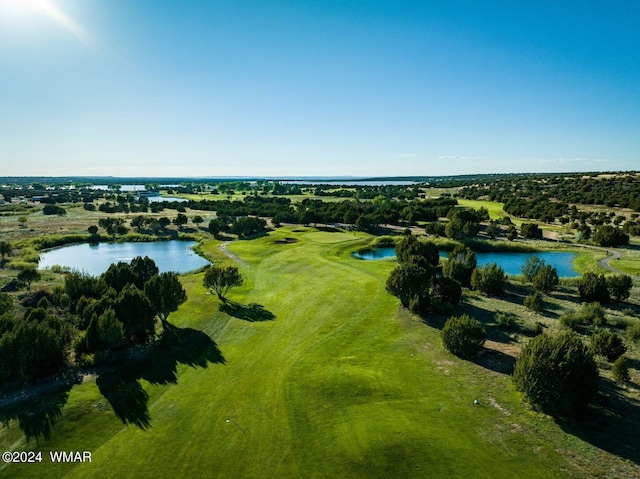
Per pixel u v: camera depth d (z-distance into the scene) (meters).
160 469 21.72
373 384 29.75
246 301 51.91
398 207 153.38
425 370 31.77
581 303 49.53
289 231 118.38
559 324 41.56
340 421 25.47
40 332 30.55
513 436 23.28
